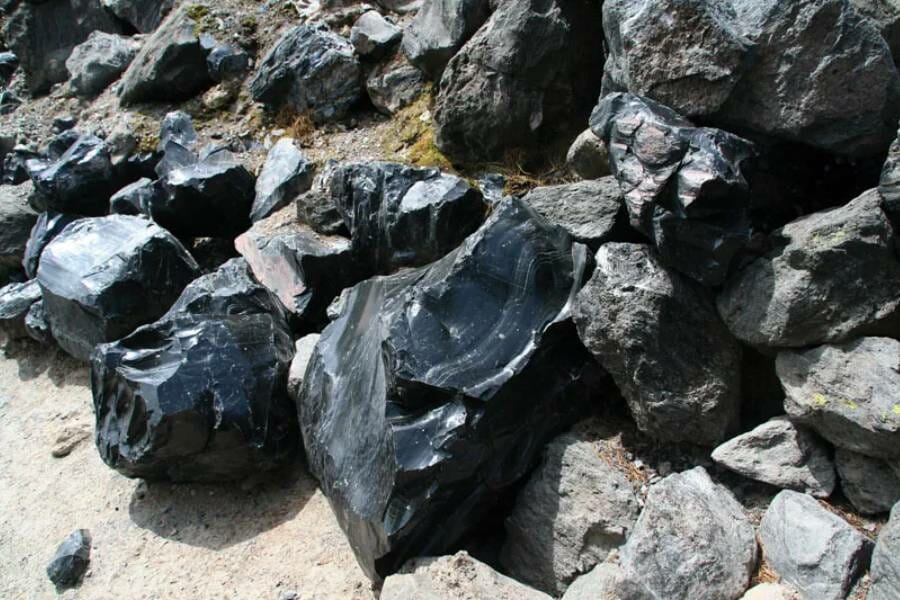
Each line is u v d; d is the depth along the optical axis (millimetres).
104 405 4250
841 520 2838
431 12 5586
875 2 3570
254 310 4652
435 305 3545
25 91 9250
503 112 4961
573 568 3234
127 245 5207
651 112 3219
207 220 5887
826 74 3154
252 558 3844
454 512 3381
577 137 4730
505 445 3406
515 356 3436
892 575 2512
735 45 3174
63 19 8961
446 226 4523
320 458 3834
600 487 3273
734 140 3072
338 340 4055
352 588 3547
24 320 5824
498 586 3086
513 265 3613
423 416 3359
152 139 6746
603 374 3598
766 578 2910
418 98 5859
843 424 2861
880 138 3264
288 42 6355
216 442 4031
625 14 3729
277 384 4262
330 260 4758
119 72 8023
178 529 4113
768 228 3389
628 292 3223
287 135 6270
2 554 4238
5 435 5199
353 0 6988
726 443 3160
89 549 4105
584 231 3768
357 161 5402
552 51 4730
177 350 4188
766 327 3055
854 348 2885
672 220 3080
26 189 6965
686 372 3213
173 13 7539
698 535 2928
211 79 7141
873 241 2857
